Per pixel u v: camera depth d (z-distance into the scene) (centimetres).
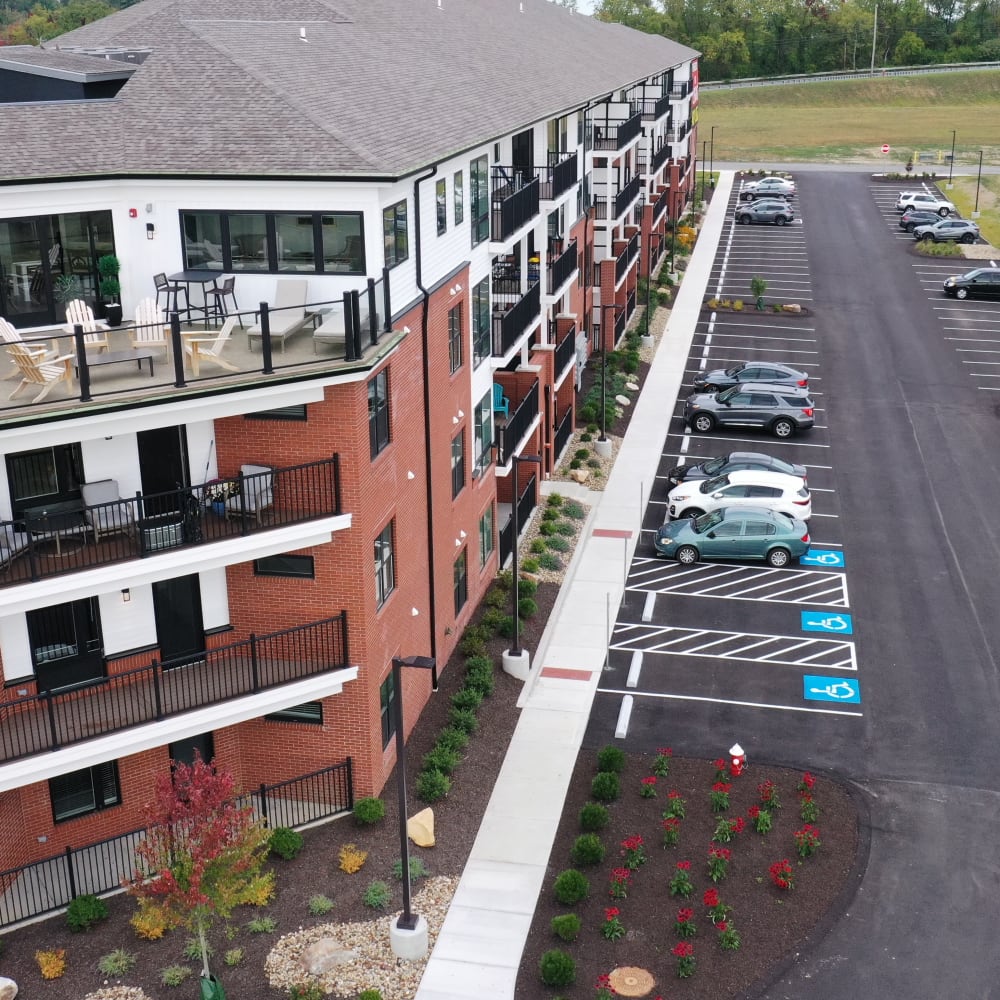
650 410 5131
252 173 2261
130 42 2805
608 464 4525
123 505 2262
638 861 2378
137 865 2288
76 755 2144
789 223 8912
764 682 3075
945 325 6431
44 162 2272
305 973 2094
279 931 2195
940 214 9012
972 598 3509
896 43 18800
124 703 2281
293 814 2492
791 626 3353
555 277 4216
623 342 6000
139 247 2412
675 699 2998
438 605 2984
